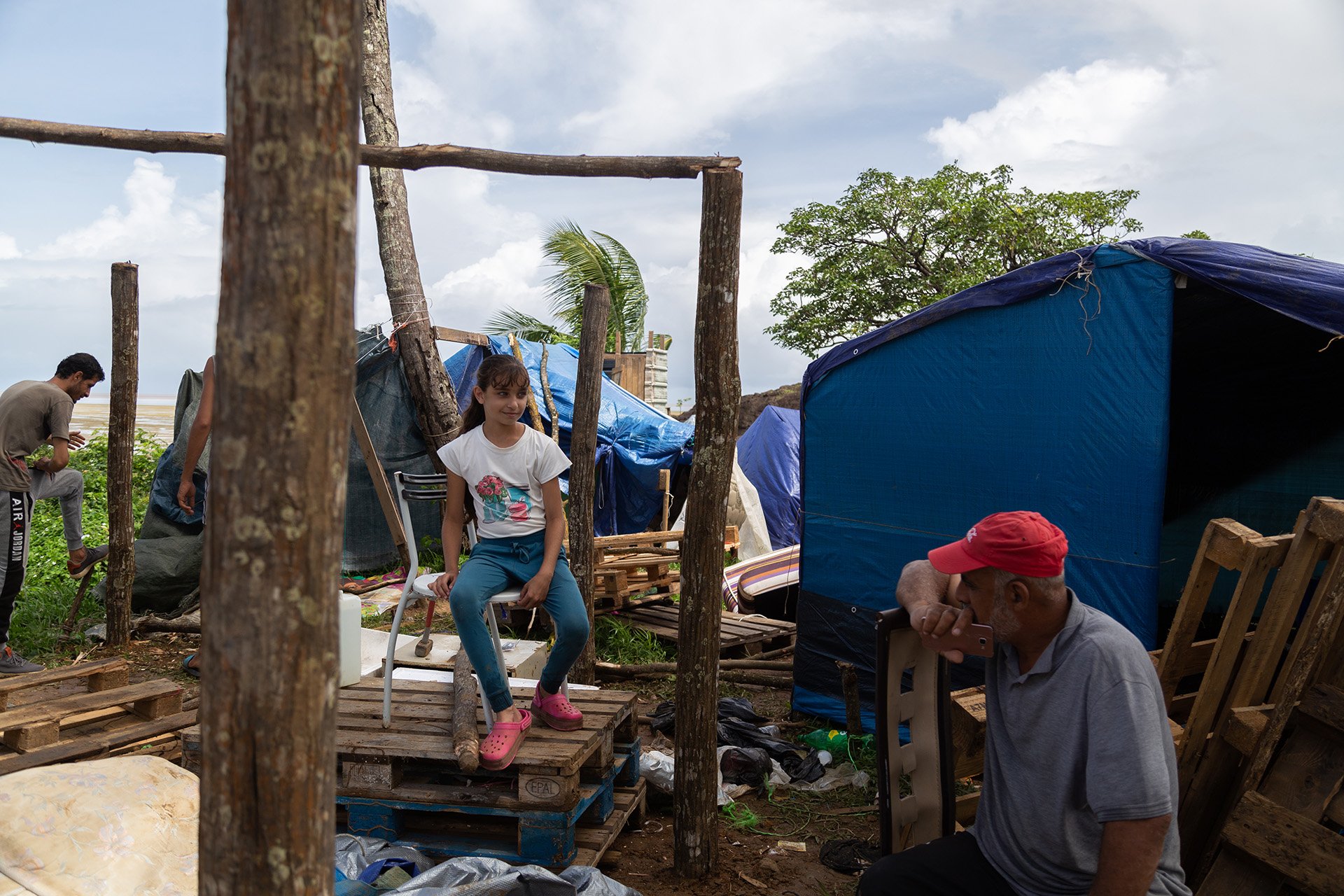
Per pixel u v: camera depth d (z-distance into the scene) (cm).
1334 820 269
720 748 464
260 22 107
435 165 336
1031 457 466
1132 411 427
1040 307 460
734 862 376
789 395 1859
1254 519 696
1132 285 425
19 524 564
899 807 250
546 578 341
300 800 115
